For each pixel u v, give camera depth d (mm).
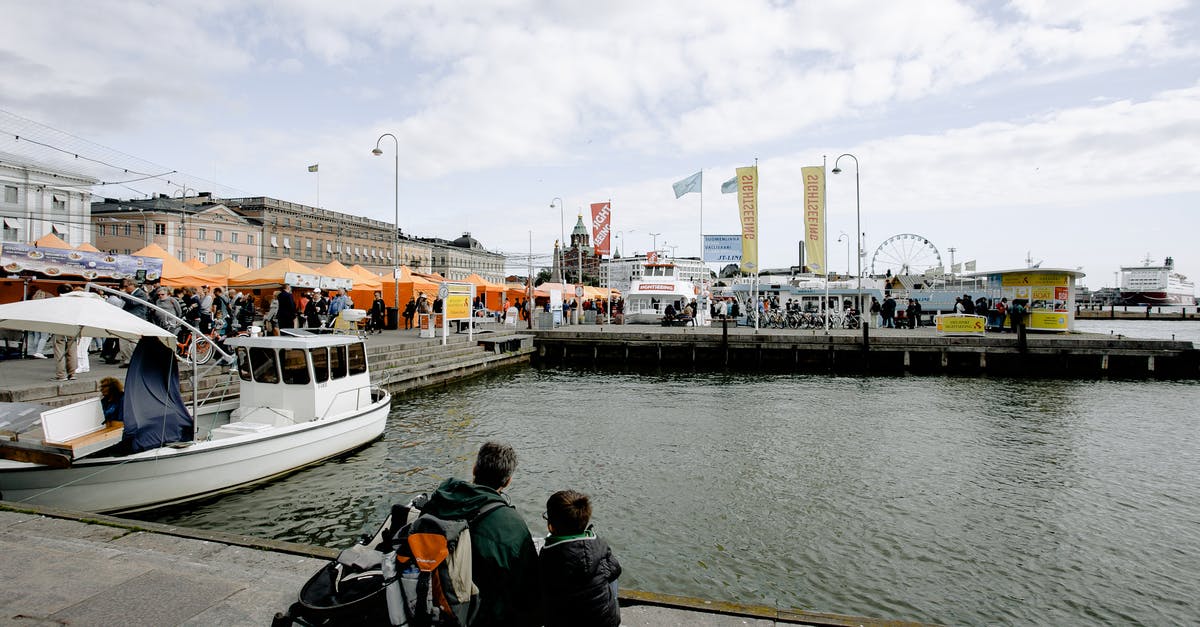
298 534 9758
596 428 17047
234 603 4809
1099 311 121375
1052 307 35625
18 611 4582
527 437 15938
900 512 10875
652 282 48469
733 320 45875
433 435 16000
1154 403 21891
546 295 54656
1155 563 9047
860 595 8031
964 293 43000
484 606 3264
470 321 30125
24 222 60094
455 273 123750
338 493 11500
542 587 3355
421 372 22719
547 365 33125
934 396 23203
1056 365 30141
